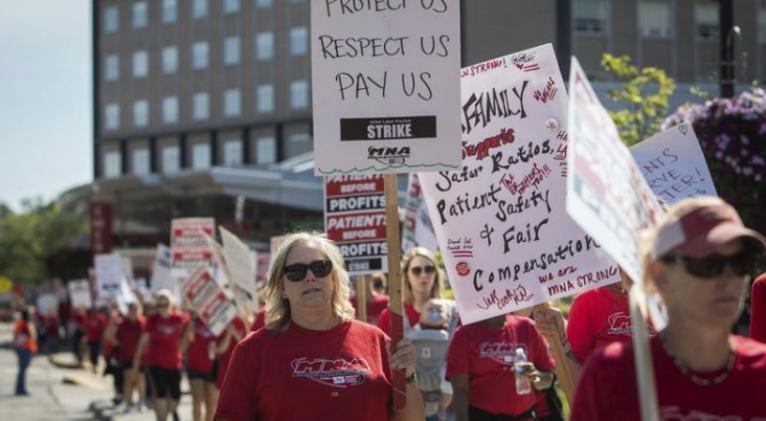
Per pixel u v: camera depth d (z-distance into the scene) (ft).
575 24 111.86
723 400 19.25
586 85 19.31
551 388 48.62
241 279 75.56
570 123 18.07
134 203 336.90
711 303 18.80
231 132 448.24
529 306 35.83
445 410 55.52
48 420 125.70
